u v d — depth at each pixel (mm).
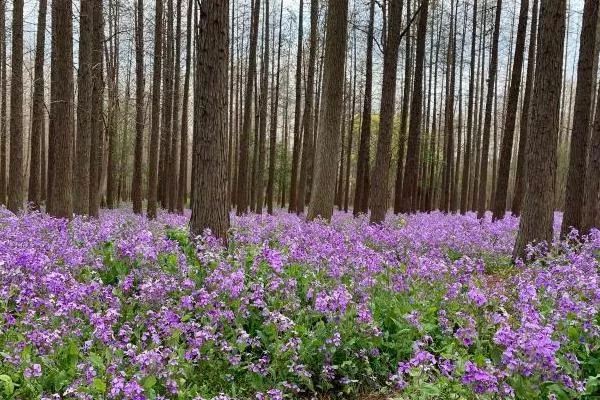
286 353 4965
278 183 45906
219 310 5391
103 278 6754
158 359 4305
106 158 30062
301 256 7074
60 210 12812
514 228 15281
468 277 6523
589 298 5555
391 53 14219
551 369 3969
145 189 47844
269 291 6047
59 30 12797
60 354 4758
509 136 18375
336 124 13828
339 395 5094
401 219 16406
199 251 7480
